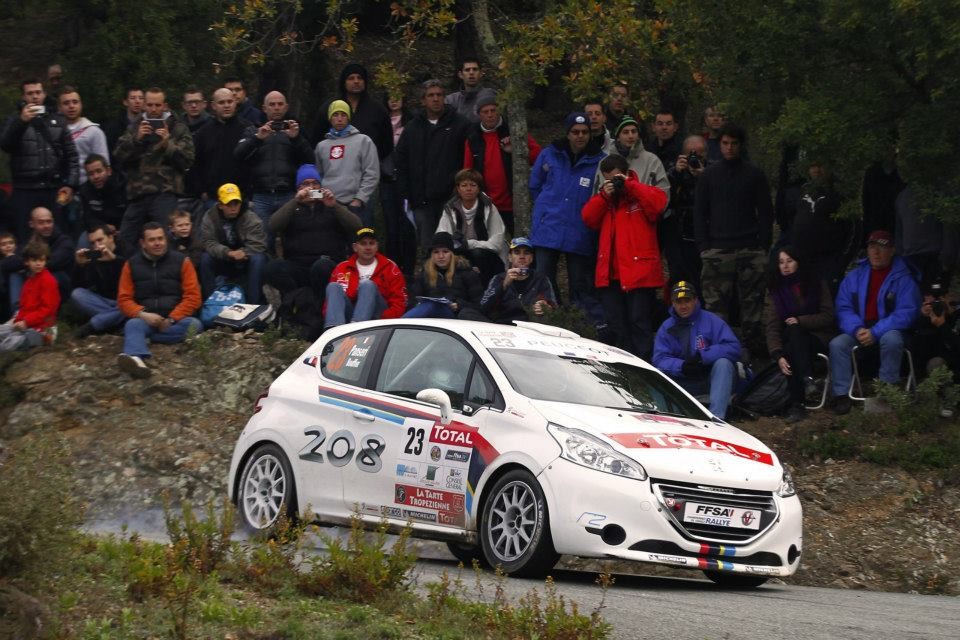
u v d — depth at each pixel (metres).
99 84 76.62
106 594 23.47
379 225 78.50
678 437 33.69
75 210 63.19
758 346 58.19
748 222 56.81
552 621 22.94
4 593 20.61
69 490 22.94
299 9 71.12
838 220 55.53
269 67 84.94
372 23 110.94
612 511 31.41
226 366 56.59
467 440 34.09
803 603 30.69
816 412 53.56
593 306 57.78
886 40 50.59
